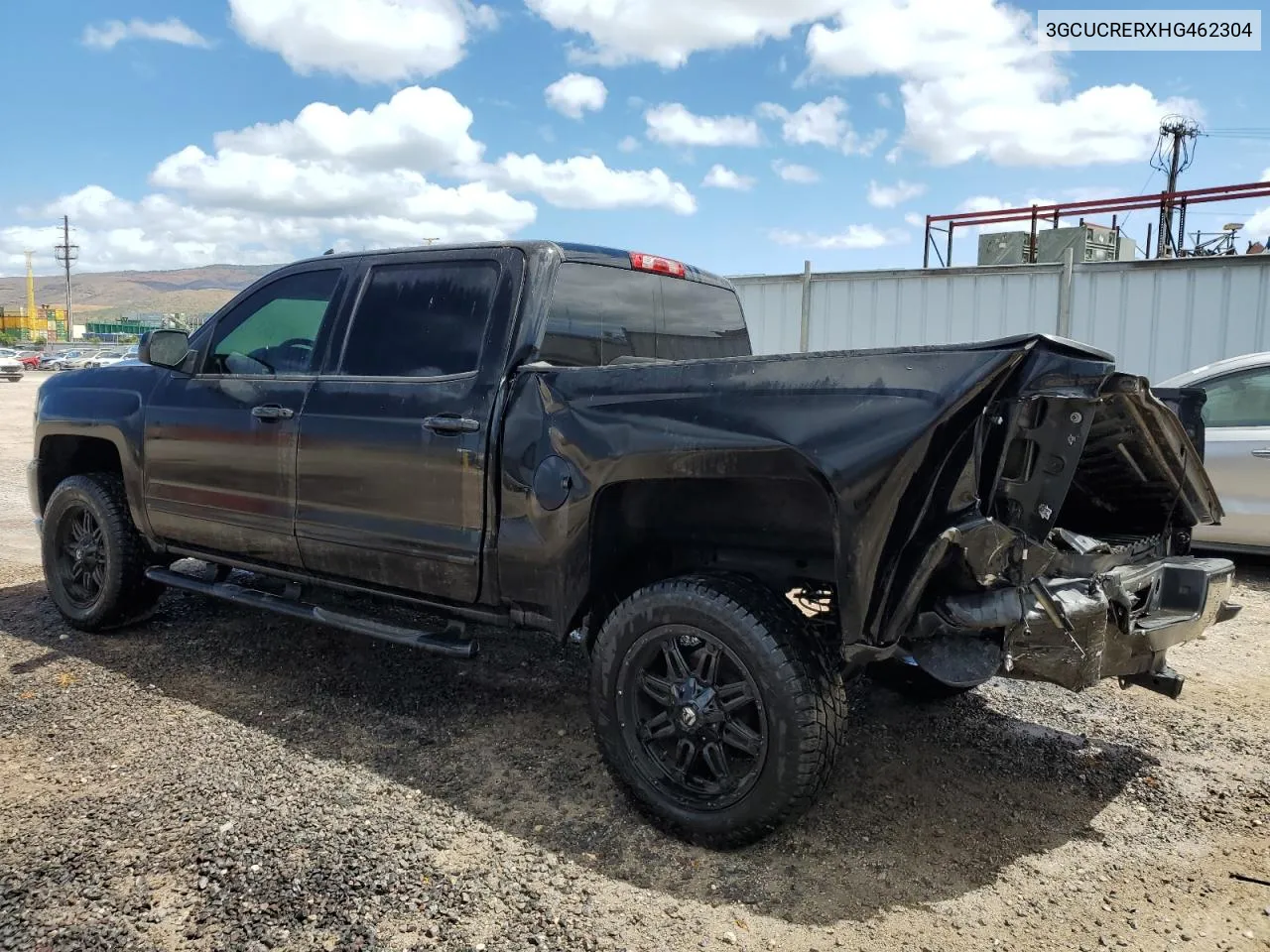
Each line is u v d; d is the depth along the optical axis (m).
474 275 3.57
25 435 17.19
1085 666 2.70
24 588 5.89
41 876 2.61
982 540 2.50
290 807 3.04
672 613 2.87
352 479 3.69
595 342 3.70
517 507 3.23
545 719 3.85
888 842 2.90
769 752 2.69
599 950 2.34
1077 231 15.44
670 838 2.90
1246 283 10.13
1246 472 6.51
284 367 4.10
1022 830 2.99
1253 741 3.71
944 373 2.46
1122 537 3.73
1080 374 2.37
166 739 3.59
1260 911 2.56
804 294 13.07
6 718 3.77
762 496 2.99
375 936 2.37
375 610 5.06
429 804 3.09
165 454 4.45
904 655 3.13
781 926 2.45
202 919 2.43
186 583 4.47
